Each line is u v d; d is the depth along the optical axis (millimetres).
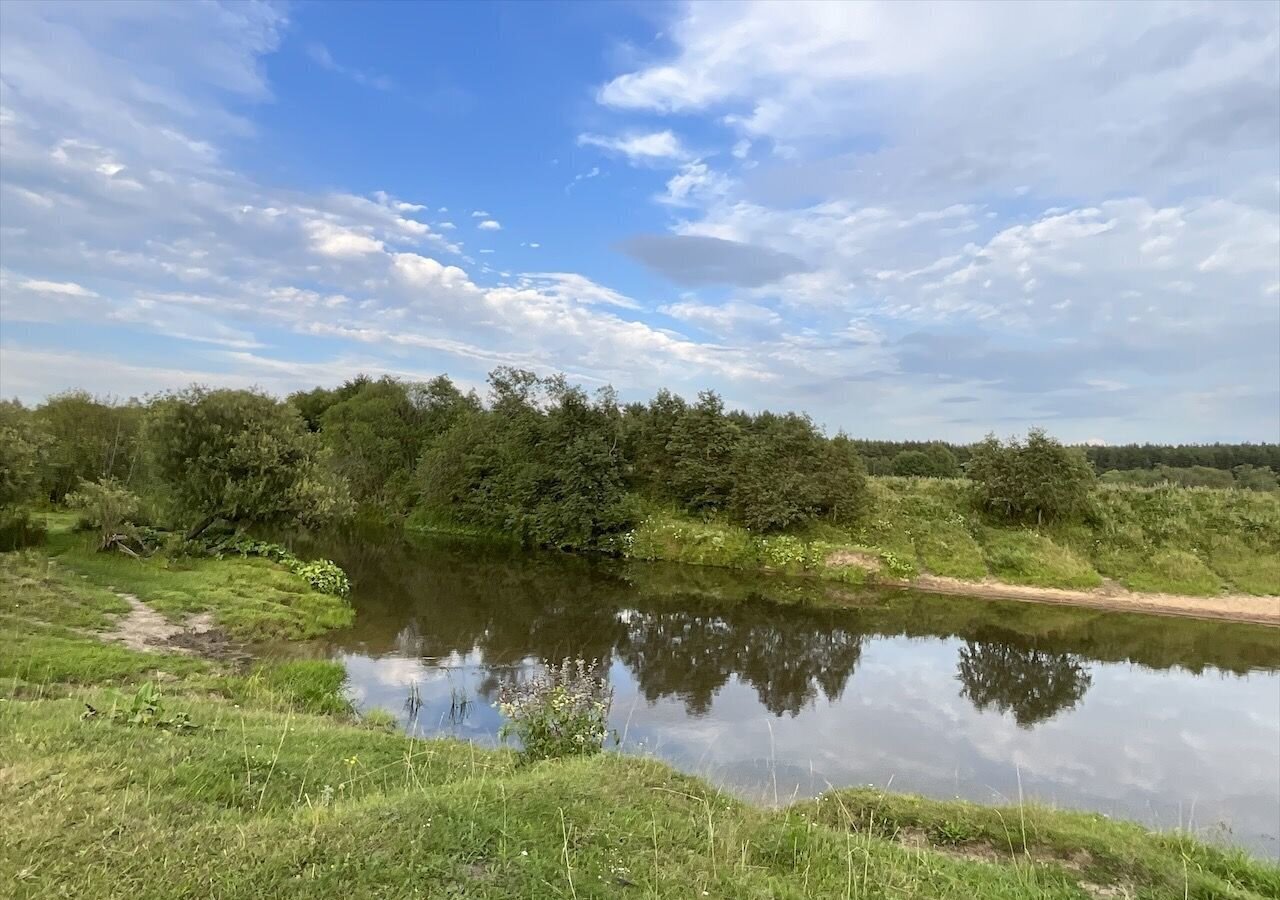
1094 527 34656
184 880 4336
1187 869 7027
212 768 6508
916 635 22969
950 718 14977
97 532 23266
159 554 23000
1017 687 17656
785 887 5289
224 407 25141
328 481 27578
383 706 13656
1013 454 36062
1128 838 8008
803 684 17094
